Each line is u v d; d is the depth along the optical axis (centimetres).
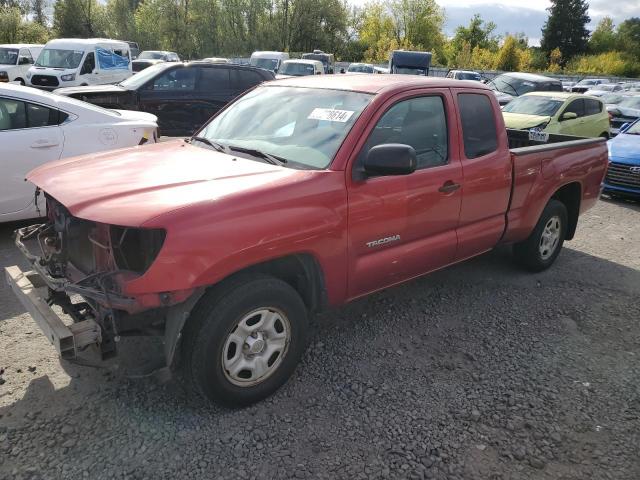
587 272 554
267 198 286
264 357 304
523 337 407
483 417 308
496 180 432
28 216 557
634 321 444
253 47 5106
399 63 2367
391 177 348
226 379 290
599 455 282
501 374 354
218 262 264
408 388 333
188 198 271
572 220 565
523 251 521
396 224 356
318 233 307
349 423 297
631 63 7625
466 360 370
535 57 7031
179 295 259
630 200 934
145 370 279
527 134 623
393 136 358
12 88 555
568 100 1212
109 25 5172
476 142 421
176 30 4888
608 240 682
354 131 335
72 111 588
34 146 550
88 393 312
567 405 323
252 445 277
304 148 343
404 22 6694
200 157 352
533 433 296
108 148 607
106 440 275
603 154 568
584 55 8444
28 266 493
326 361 360
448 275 523
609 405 325
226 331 281
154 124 682
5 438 272
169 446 273
